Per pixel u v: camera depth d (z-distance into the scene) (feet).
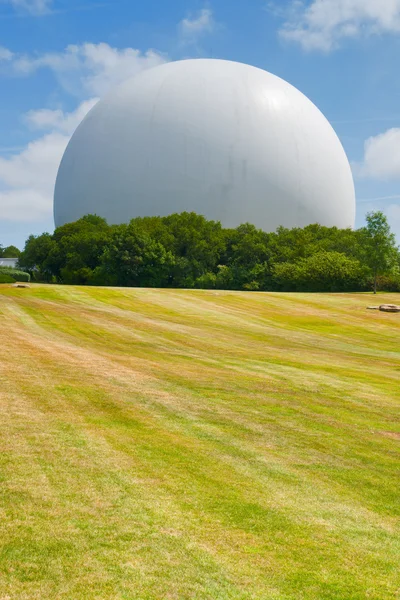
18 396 30.91
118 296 113.70
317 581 14.33
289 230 256.32
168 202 271.69
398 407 37.47
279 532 16.99
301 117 295.89
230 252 212.23
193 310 102.73
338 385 43.93
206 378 42.60
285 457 24.68
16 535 15.39
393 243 150.10
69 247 205.57
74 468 20.71
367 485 22.08
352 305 118.93
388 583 14.51
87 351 52.13
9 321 72.74
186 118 274.36
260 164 276.82
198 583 13.79
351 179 329.72
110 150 281.33
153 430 26.94
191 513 17.75
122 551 14.99
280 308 111.65
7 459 20.98
